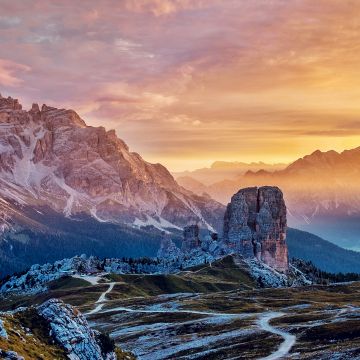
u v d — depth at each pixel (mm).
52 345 100188
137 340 191250
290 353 142000
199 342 172000
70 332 104562
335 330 158875
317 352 135125
